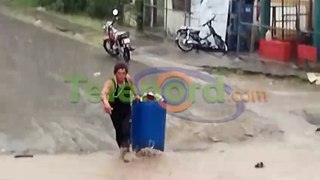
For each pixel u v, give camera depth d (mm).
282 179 7918
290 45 17141
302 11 17297
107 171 8148
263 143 9867
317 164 8633
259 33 18750
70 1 29422
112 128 10398
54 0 30797
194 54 18766
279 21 18156
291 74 15289
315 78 14773
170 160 8742
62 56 17750
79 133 10062
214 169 8344
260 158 8961
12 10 31812
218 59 17812
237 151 9359
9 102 11844
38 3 32375
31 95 12492
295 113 11711
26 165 8406
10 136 9773
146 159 8750
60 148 9312
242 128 10656
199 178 7891
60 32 23719
